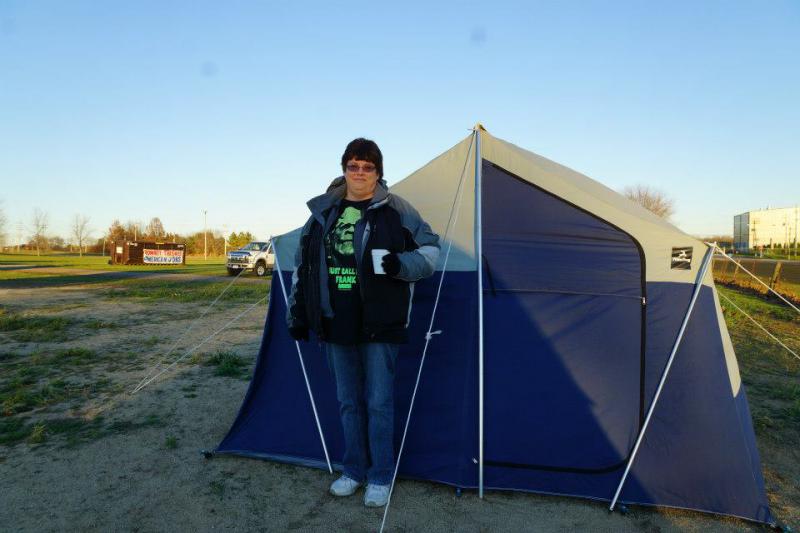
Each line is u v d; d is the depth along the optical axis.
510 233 3.28
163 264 38.06
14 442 3.62
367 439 3.09
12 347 6.78
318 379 3.57
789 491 3.18
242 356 6.59
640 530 2.65
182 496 2.89
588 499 2.94
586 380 3.09
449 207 3.41
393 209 2.82
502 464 3.04
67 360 6.08
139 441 3.67
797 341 8.25
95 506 2.76
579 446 3.02
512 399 3.10
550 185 3.29
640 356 3.09
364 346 2.86
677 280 3.14
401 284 2.76
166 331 8.40
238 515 2.70
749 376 6.04
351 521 2.67
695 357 3.06
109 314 10.24
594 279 3.20
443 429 3.19
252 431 3.59
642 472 2.95
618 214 3.20
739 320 10.48
